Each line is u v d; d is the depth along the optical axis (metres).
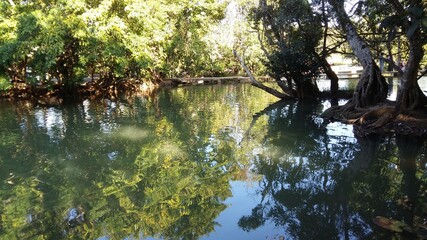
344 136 7.80
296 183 5.10
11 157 6.49
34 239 3.62
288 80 14.50
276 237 3.57
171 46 20.83
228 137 7.92
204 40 23.86
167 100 14.88
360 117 8.65
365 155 6.33
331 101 13.94
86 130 8.70
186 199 4.57
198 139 7.73
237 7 20.50
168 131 8.55
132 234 3.68
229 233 3.68
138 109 12.25
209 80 23.42
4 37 13.24
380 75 9.80
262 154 6.57
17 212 4.25
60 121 10.02
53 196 4.71
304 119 10.12
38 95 15.58
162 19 18.16
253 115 11.00
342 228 3.70
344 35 12.24
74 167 5.88
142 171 5.64
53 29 13.02
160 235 3.65
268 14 13.93
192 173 5.54
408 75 7.64
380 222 3.73
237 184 5.07
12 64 14.18
